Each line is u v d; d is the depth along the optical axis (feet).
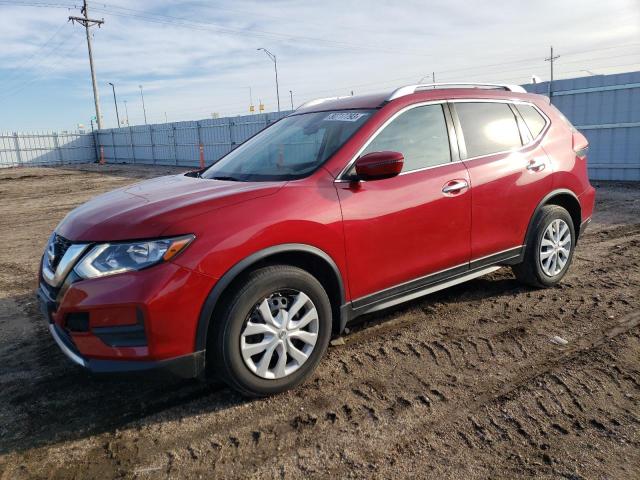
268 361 9.79
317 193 10.33
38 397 10.39
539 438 8.63
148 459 8.43
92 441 8.93
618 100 39.27
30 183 66.08
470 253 13.04
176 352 8.83
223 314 9.21
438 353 11.70
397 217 11.30
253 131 80.59
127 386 10.72
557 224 15.16
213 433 9.06
